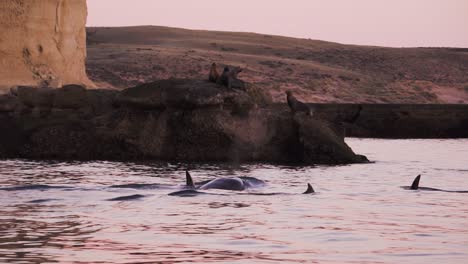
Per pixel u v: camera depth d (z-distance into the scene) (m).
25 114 66.62
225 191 39.97
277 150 63.47
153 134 63.22
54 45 104.06
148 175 49.44
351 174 52.47
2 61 97.56
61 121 65.62
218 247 24.30
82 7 110.00
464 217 31.67
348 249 24.16
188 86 63.16
